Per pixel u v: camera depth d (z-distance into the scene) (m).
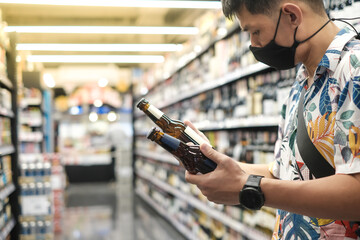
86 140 14.04
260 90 3.12
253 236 3.04
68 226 6.43
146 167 9.15
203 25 4.66
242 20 1.14
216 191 1.04
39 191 4.50
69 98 14.14
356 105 0.93
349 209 0.90
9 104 4.12
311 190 0.93
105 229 6.20
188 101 5.64
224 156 1.03
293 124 1.22
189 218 5.31
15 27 6.62
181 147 1.13
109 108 14.41
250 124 3.15
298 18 1.07
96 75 13.43
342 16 1.87
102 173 13.44
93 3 5.21
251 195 0.97
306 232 1.12
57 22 8.70
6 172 3.86
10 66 4.22
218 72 3.95
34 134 6.31
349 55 0.98
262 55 1.17
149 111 1.38
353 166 0.91
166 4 5.35
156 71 7.84
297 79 1.24
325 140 1.04
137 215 7.34
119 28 6.80
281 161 1.28
